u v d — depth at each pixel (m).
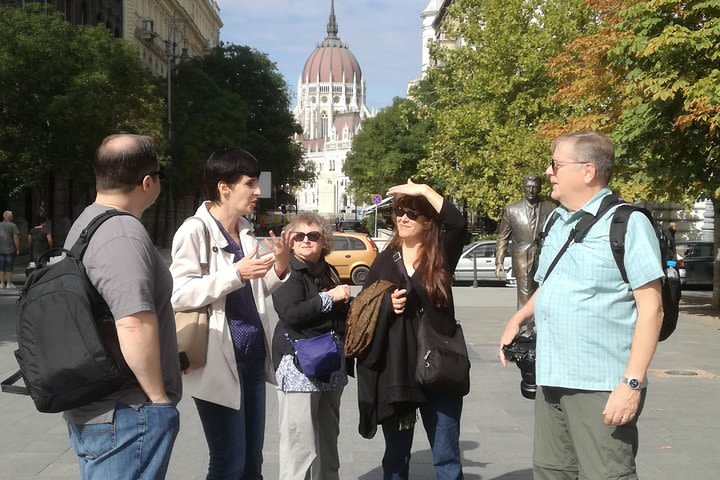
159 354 3.02
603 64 16.89
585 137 3.76
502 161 27.88
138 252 3.04
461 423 7.27
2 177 28.78
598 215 3.67
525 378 4.43
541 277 3.88
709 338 13.23
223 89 53.12
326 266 4.87
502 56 28.80
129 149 3.27
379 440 6.71
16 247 21.11
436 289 4.31
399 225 4.43
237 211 4.47
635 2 14.98
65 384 2.90
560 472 3.87
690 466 5.97
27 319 2.95
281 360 4.59
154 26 69.19
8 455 6.16
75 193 45.38
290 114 62.94
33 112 27.05
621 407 3.43
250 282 4.45
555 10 28.08
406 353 4.32
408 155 54.31
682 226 30.70
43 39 26.89
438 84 32.56
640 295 3.49
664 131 15.02
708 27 13.88
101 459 3.03
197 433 6.85
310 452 4.55
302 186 75.25
